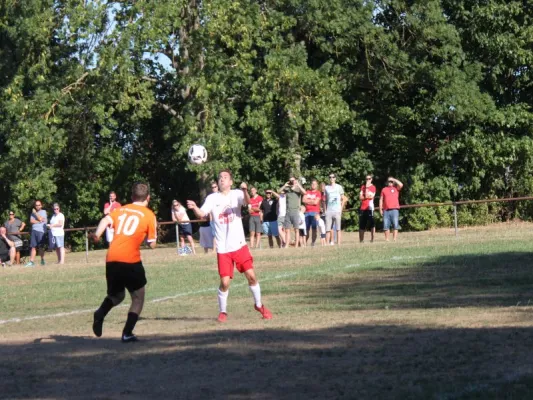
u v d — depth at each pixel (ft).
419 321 36.78
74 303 55.42
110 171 138.41
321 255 78.74
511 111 127.13
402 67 124.36
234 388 25.45
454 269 61.57
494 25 126.82
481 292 48.34
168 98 135.64
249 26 116.06
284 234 96.12
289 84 116.78
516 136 129.70
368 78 126.82
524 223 124.98
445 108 123.95
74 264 92.38
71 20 112.88
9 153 120.98
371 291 52.29
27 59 118.32
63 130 117.39
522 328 33.19
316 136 123.13
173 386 26.16
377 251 79.46
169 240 145.79
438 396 23.16
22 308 53.83
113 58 112.06
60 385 27.09
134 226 34.83
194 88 118.52
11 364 30.86
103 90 115.14
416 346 30.60
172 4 113.60
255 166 127.95
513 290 48.44
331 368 27.66
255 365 28.71
